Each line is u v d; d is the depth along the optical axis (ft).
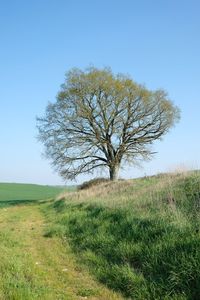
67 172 141.49
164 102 144.36
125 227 42.39
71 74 140.77
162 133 146.72
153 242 35.45
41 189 230.48
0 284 27.55
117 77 143.23
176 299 25.79
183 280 27.12
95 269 34.91
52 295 28.12
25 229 61.16
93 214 57.06
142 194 61.77
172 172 79.51
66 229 53.88
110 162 144.66
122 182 100.01
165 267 29.89
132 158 147.02
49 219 69.67
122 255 35.50
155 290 27.76
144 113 144.46
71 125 141.28
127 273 31.07
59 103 140.87
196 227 34.50
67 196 104.73
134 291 28.76
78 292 29.55
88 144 140.97
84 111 139.33
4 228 63.05
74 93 139.23
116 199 65.16
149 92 143.43
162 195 54.54
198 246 29.71
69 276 33.68
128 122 144.97
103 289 30.27
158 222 39.01
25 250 43.70
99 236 42.78
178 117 147.43
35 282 29.86
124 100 142.61
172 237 33.91
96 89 139.74
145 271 31.37
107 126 142.51
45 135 142.20
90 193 95.66
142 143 146.51
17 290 26.09
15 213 93.81
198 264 27.17
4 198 167.32
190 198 47.57
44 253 42.34
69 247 44.68
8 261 34.76
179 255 29.76
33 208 107.76
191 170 74.49
